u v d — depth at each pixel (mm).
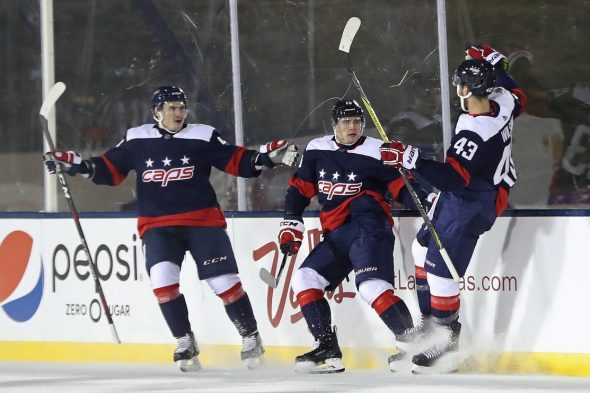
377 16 21594
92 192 22953
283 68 22172
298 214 18812
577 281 17797
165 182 19016
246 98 22406
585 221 17734
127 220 20922
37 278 21734
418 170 16703
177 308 18859
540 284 18047
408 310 18047
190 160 19016
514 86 18000
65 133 23578
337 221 18422
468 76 16828
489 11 20984
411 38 21359
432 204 18000
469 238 17375
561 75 20688
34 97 23734
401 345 17984
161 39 22938
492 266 18328
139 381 17516
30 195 23828
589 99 20547
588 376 17641
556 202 20734
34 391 16453
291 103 22172
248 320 19266
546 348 18000
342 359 19469
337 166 18391
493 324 18328
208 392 15781
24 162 23844
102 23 23297
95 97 23406
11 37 23875
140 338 20922
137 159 19203
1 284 22000
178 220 19000
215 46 22594
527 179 20859
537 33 20781
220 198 22266
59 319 21578
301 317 19734
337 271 18484
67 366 20594
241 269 20266
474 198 17172
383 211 18484
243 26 22375
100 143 23391
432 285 17656
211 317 20359
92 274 19812
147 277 20781
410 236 19000
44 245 21656
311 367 17984
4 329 22016
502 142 16906
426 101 21281
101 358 21234
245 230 20203
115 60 23266
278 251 19984
